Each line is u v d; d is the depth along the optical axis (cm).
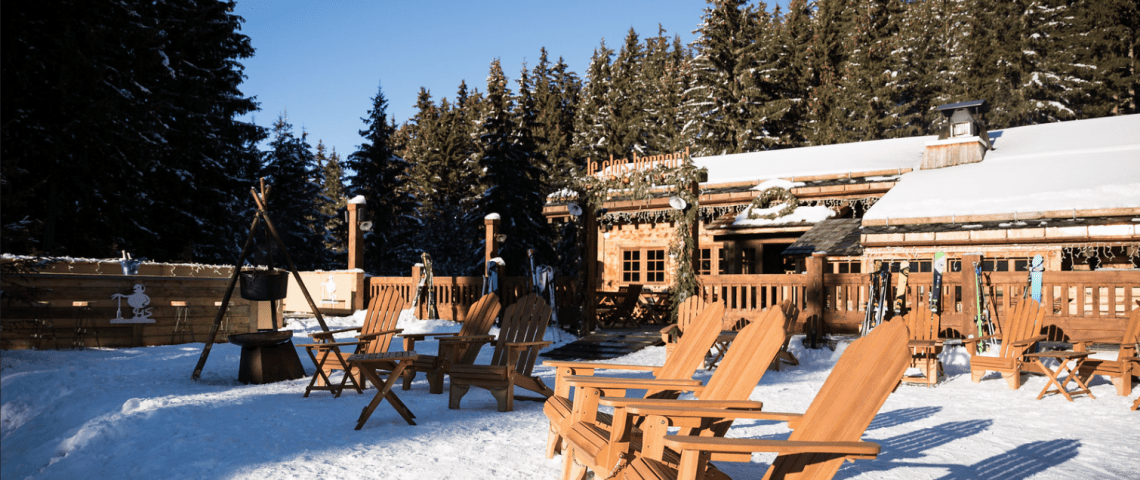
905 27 4641
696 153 4219
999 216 1336
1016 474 428
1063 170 1486
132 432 514
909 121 4284
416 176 5100
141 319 1138
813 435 295
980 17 4222
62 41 1769
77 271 1078
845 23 4684
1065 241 1283
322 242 3756
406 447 471
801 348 1105
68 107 1838
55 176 1869
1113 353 952
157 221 2342
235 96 2761
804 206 2000
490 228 1652
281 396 692
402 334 788
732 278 1260
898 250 1438
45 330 1040
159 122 2109
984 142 1817
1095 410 668
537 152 3838
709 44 4356
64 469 445
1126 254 1400
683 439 265
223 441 482
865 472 427
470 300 1579
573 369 477
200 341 1228
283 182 3622
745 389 372
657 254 2038
